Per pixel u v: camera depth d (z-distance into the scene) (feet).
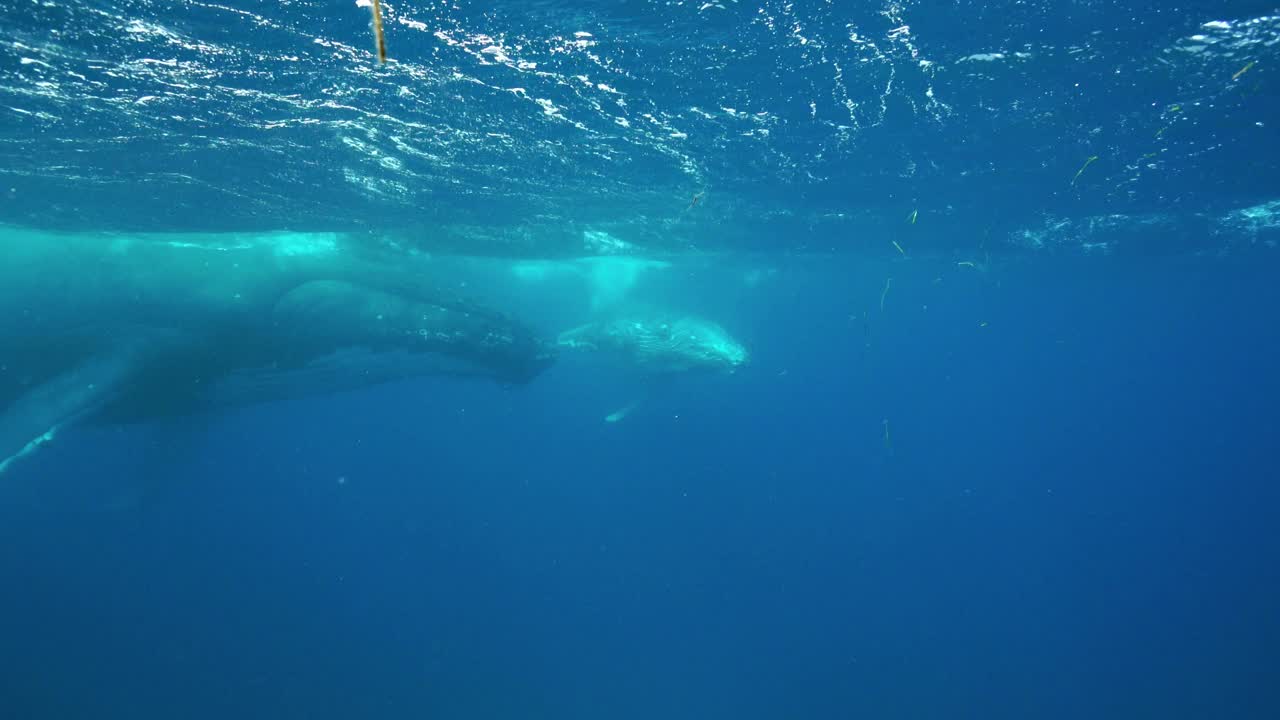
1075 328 204.33
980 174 49.62
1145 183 54.75
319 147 38.17
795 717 64.85
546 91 31.37
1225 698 71.97
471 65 27.99
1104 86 33.19
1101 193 57.72
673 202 56.70
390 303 42.29
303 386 43.24
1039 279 117.08
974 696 69.15
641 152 42.11
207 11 22.49
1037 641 81.20
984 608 87.56
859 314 129.80
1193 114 37.76
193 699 62.08
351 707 62.59
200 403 39.70
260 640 74.95
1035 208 63.10
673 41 26.63
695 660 72.64
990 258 92.89
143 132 33.65
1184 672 76.84
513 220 61.52
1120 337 227.40
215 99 30.22
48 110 30.35
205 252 38.32
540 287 97.66
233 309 37.27
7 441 31.53
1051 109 36.27
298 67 27.32
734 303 134.92
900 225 69.05
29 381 35.22
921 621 82.94
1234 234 82.28
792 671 71.26
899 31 26.84
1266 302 152.56
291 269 40.40
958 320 174.91
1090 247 87.04
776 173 48.08
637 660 72.64
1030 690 71.00
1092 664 77.41
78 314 34.71
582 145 40.34
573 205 56.85
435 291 44.62
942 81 31.91
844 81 31.45
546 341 49.78
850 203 58.75
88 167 37.60
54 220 43.14
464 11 23.59
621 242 75.72
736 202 57.26
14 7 21.84
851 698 67.72
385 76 28.78
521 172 46.14
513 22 24.52
